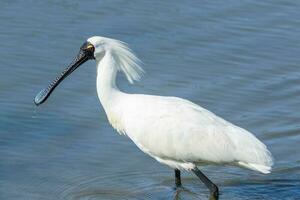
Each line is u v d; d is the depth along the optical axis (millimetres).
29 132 16781
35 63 19094
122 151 16359
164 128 14812
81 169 15703
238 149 14289
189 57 19984
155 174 15742
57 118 17312
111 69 15078
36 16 20875
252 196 15062
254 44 20781
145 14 21422
